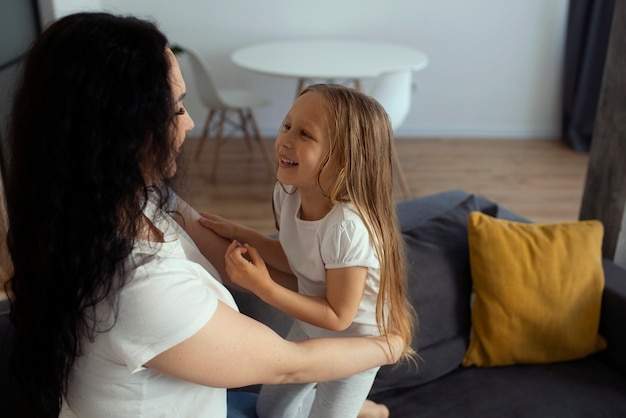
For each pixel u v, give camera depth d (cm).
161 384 88
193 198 129
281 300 108
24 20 353
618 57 206
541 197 392
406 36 471
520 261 185
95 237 77
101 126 74
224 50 472
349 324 114
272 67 368
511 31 468
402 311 123
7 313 127
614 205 217
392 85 341
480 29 468
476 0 459
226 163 438
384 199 115
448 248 188
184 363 85
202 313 84
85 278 78
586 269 188
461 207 200
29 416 94
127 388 87
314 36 470
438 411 170
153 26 81
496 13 463
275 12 462
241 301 159
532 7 461
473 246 187
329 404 129
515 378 183
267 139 487
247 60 385
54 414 93
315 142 109
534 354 187
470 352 187
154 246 85
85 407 89
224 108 394
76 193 76
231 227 128
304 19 465
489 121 496
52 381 87
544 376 184
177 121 82
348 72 359
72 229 77
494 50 474
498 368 187
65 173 75
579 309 187
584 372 186
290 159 111
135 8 457
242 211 368
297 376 98
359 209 110
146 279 81
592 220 216
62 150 74
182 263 88
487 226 187
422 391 178
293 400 140
